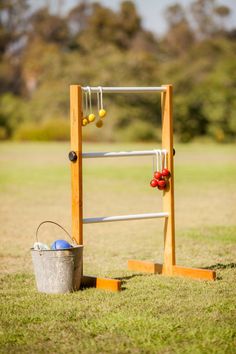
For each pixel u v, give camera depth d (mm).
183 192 20641
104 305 7711
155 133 59781
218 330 6805
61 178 25828
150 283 8758
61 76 66938
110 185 23094
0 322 7141
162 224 14477
